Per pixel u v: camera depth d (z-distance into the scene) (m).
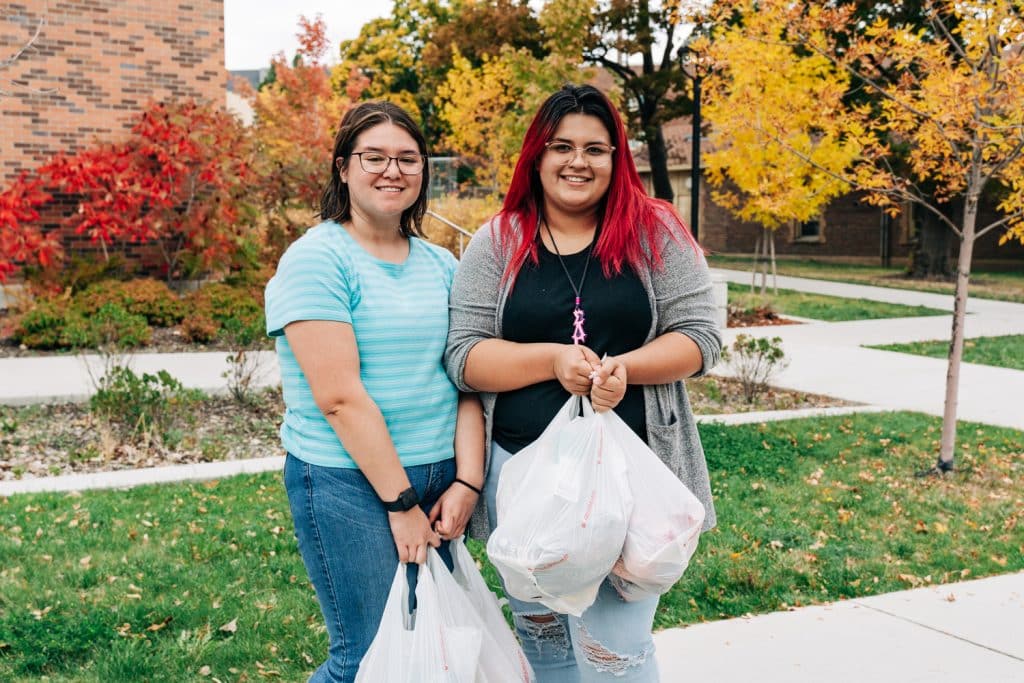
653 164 26.03
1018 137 6.26
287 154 15.30
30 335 11.70
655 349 2.44
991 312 17.67
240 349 9.06
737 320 16.23
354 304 2.37
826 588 4.43
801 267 29.08
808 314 17.36
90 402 8.02
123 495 5.89
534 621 2.75
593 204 2.57
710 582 4.45
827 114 7.39
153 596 4.18
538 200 2.62
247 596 4.19
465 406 2.62
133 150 14.13
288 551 4.81
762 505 5.80
